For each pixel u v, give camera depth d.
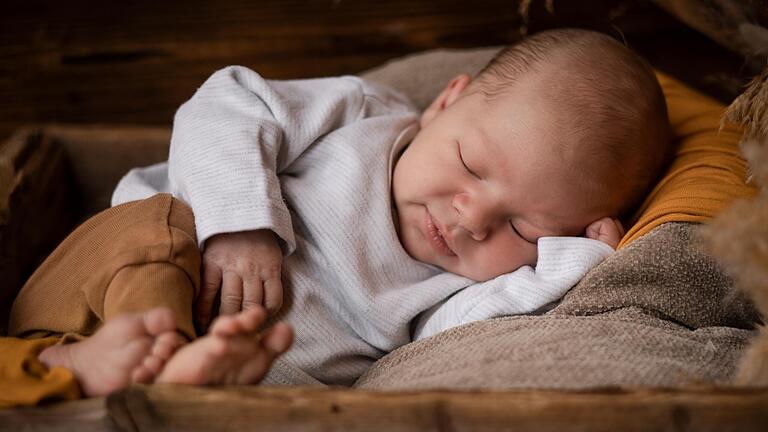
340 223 1.05
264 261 0.97
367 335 1.05
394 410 0.69
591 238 1.08
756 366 0.76
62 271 0.94
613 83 1.08
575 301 0.96
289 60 1.90
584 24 1.68
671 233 0.97
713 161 1.06
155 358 0.74
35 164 1.33
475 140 1.06
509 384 0.80
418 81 1.49
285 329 0.74
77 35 1.90
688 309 0.95
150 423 0.72
